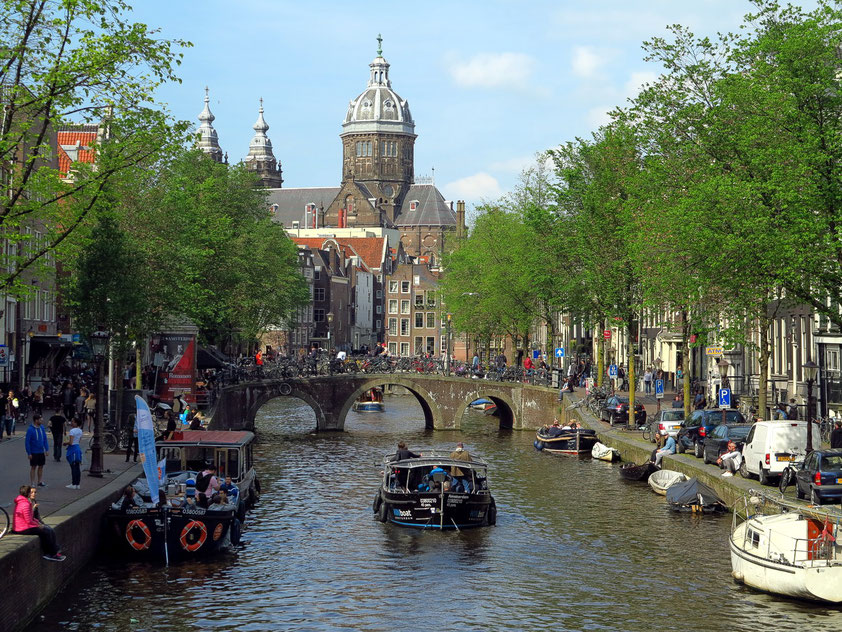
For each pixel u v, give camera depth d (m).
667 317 68.94
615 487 44.53
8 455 36.81
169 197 52.50
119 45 25.42
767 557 25.88
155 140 27.11
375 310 180.38
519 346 94.69
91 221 28.30
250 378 74.38
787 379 52.78
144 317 40.22
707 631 23.44
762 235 32.16
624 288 53.38
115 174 27.66
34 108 25.31
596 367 82.94
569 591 27.19
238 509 34.72
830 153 32.44
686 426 45.19
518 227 79.75
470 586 27.88
